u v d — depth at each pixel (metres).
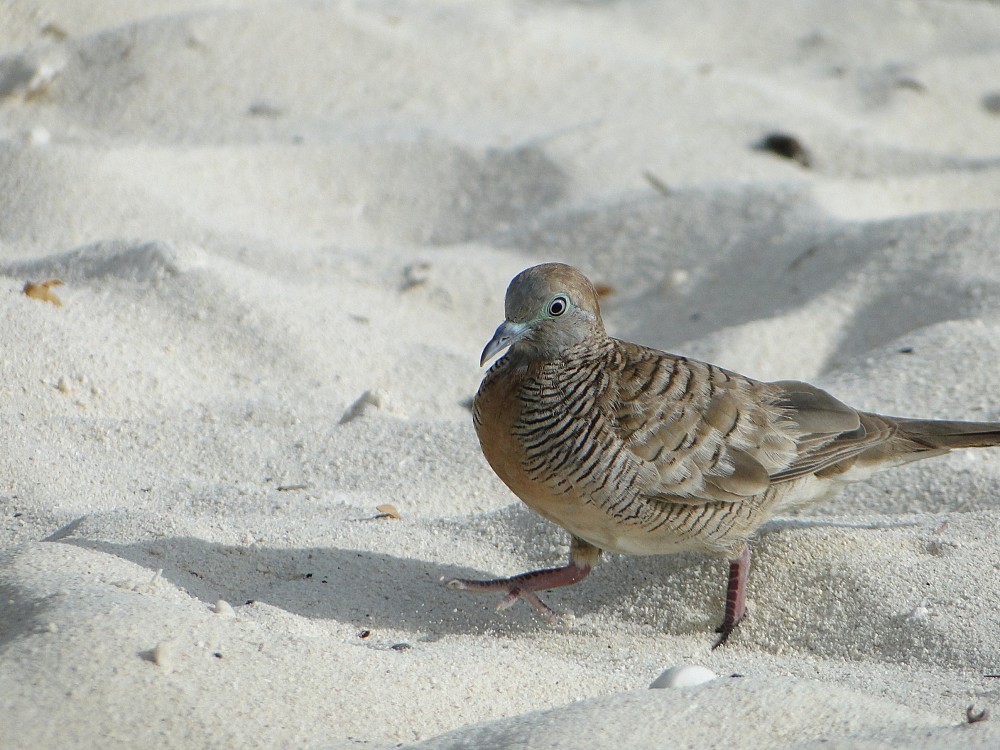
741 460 8.28
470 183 16.47
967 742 5.91
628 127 17.41
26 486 9.52
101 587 7.26
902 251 13.79
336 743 6.28
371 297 14.00
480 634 8.31
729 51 21.62
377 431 10.94
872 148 17.52
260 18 18.72
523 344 8.31
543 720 6.29
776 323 13.02
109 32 18.33
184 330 12.18
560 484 8.12
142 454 10.33
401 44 19.05
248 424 10.91
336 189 16.23
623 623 8.53
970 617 7.89
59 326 11.47
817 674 7.66
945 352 11.60
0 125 16.75
